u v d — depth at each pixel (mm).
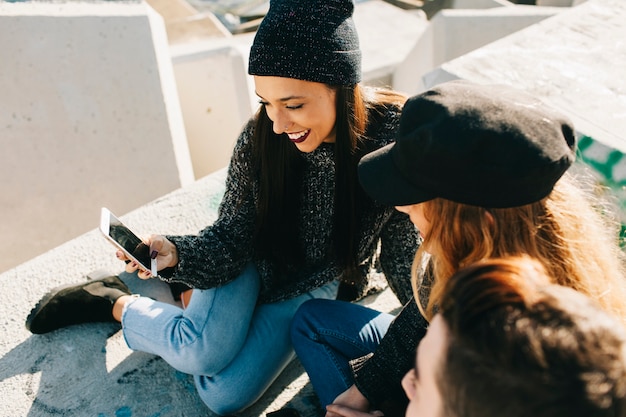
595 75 2006
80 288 1708
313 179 1373
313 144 1261
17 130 2590
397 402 1263
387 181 953
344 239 1437
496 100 838
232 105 3262
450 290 683
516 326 575
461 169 818
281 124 1216
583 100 1880
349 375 1335
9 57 2492
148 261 1307
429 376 667
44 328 1680
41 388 1585
